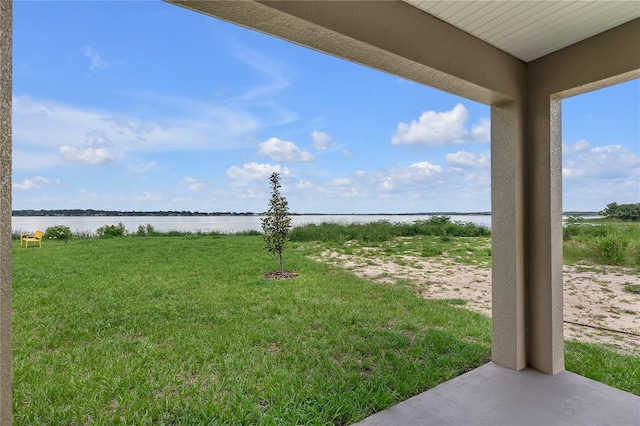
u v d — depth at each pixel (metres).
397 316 4.12
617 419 1.91
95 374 2.56
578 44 2.28
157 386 2.40
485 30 2.13
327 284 5.60
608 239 5.66
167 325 3.74
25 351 3.01
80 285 5.33
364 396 2.22
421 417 1.96
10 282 0.99
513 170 2.53
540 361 2.53
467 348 3.05
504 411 2.01
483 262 7.58
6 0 0.99
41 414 2.09
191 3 1.38
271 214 6.43
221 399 2.25
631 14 1.94
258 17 1.48
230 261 7.48
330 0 1.58
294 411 2.08
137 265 6.96
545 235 2.49
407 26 1.85
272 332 3.55
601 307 4.18
